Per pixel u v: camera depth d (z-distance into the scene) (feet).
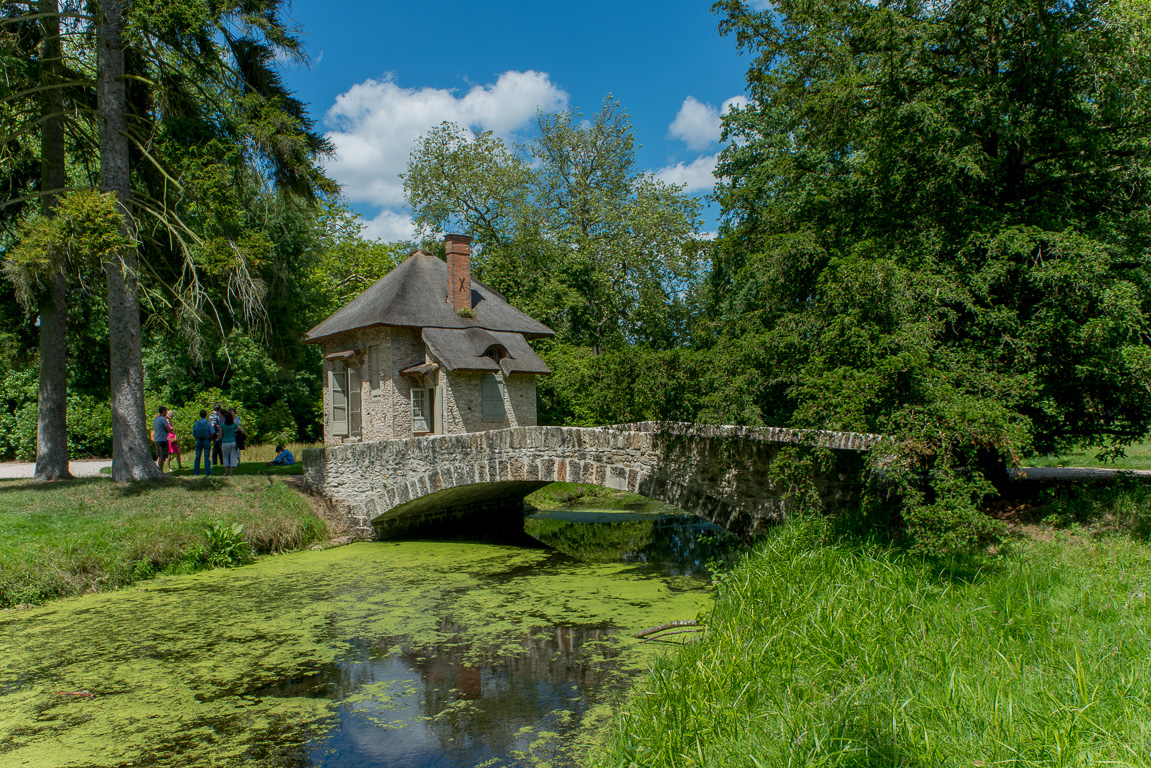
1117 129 25.90
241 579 34.35
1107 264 22.62
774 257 31.86
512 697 19.40
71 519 36.22
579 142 99.66
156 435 51.31
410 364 65.72
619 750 13.19
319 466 47.57
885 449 20.57
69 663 22.86
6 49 40.75
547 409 76.95
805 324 27.32
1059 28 24.03
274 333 54.65
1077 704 10.34
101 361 55.67
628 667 21.12
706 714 13.14
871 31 26.55
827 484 28.40
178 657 23.36
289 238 69.36
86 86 46.47
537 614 27.40
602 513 60.90
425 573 35.50
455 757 16.10
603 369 34.27
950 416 19.38
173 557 35.76
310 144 49.26
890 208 28.32
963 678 11.89
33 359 53.01
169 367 82.99
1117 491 25.36
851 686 12.70
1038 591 17.11
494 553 41.06
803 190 39.04
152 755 16.74
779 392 31.91
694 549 42.16
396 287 67.97
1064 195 27.25
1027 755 9.30
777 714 12.18
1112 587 16.98
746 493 30.30
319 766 15.96
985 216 25.16
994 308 23.90
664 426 32.78
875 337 22.52
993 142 27.07
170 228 45.19
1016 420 21.65
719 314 63.93
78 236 37.29
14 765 16.30
